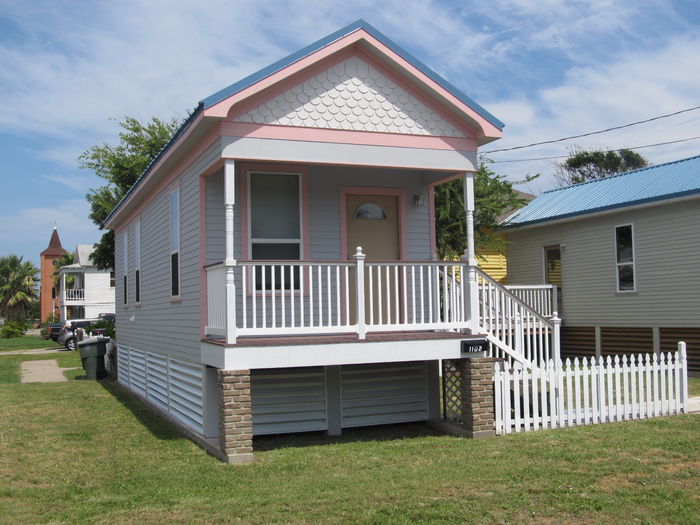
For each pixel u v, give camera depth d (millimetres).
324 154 9898
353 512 6535
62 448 9969
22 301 70062
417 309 11953
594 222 20938
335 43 9812
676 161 21375
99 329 30484
